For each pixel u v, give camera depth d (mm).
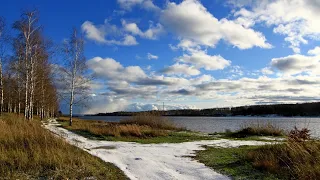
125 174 8828
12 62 27391
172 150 13914
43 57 29141
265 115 115875
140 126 25891
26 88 27094
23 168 8586
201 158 11672
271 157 10484
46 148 10289
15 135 11992
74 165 9039
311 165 8969
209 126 46844
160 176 8688
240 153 12391
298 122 59500
